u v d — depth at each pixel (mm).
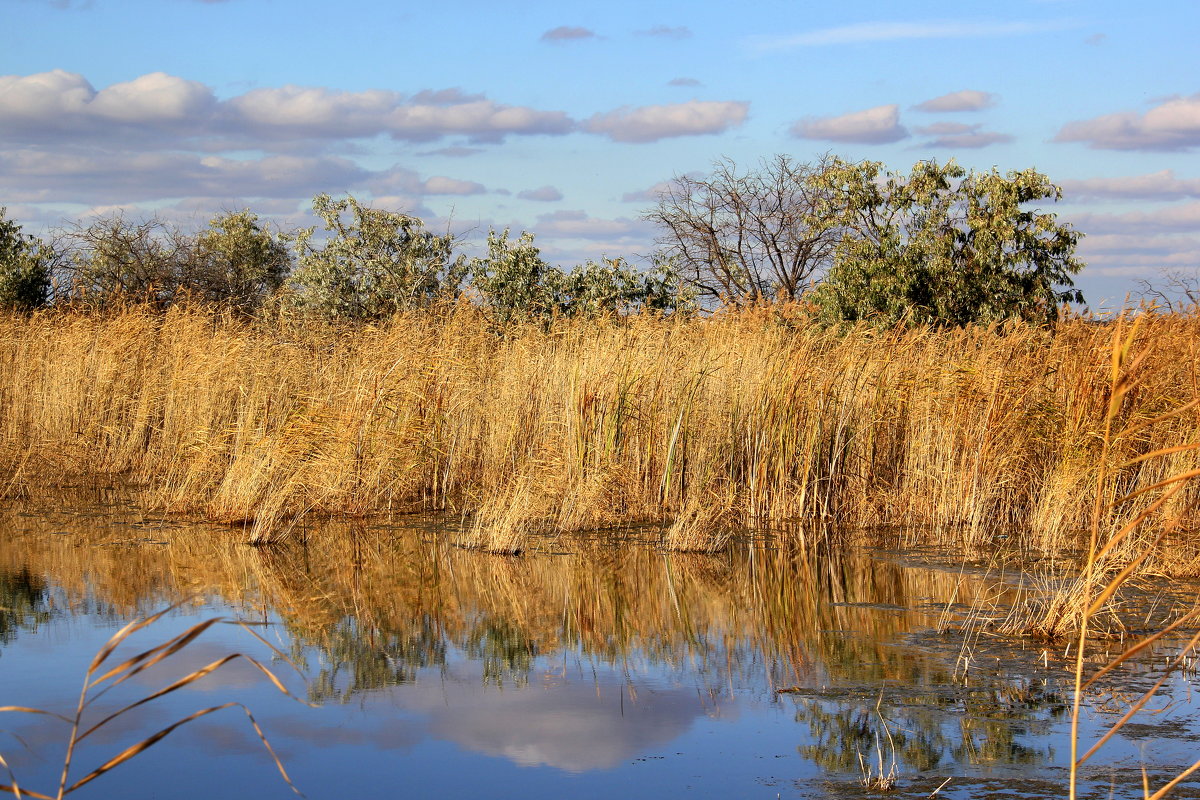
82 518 13242
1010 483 13117
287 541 12094
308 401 14352
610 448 13938
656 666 7695
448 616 9078
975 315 20578
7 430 17312
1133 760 5785
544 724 6496
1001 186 20453
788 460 13922
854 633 8516
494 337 17375
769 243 33031
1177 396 11914
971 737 6172
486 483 14555
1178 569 9812
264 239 35969
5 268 27891
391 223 25141
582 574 10695
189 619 8820
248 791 5520
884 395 14266
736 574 10742
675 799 5363
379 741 6230
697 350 15352
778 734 6277
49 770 5801
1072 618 8273
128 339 18047
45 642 8062
